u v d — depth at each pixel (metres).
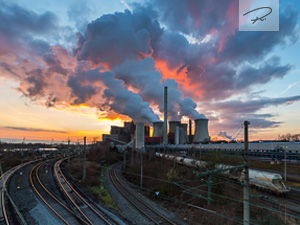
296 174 41.94
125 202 27.80
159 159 70.50
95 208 24.97
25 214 22.77
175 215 23.38
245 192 12.48
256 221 20.77
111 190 34.22
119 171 57.12
